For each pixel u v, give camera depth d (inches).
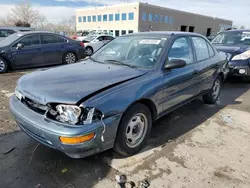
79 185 86.8
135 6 1393.9
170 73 120.0
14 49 287.0
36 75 110.2
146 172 94.9
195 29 1907.0
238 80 273.3
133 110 99.0
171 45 125.6
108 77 101.7
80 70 113.8
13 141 116.7
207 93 174.2
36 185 86.2
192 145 117.2
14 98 107.7
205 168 98.5
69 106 81.9
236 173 95.7
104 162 101.0
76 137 79.5
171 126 139.7
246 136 128.6
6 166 96.7
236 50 240.7
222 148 115.0
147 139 113.8
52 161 100.9
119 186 86.4
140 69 114.3
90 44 564.4
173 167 98.6
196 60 147.4
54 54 324.5
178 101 131.9
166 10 1571.1
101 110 84.5
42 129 84.3
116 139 95.6
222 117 155.7
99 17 1704.0
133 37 142.1
